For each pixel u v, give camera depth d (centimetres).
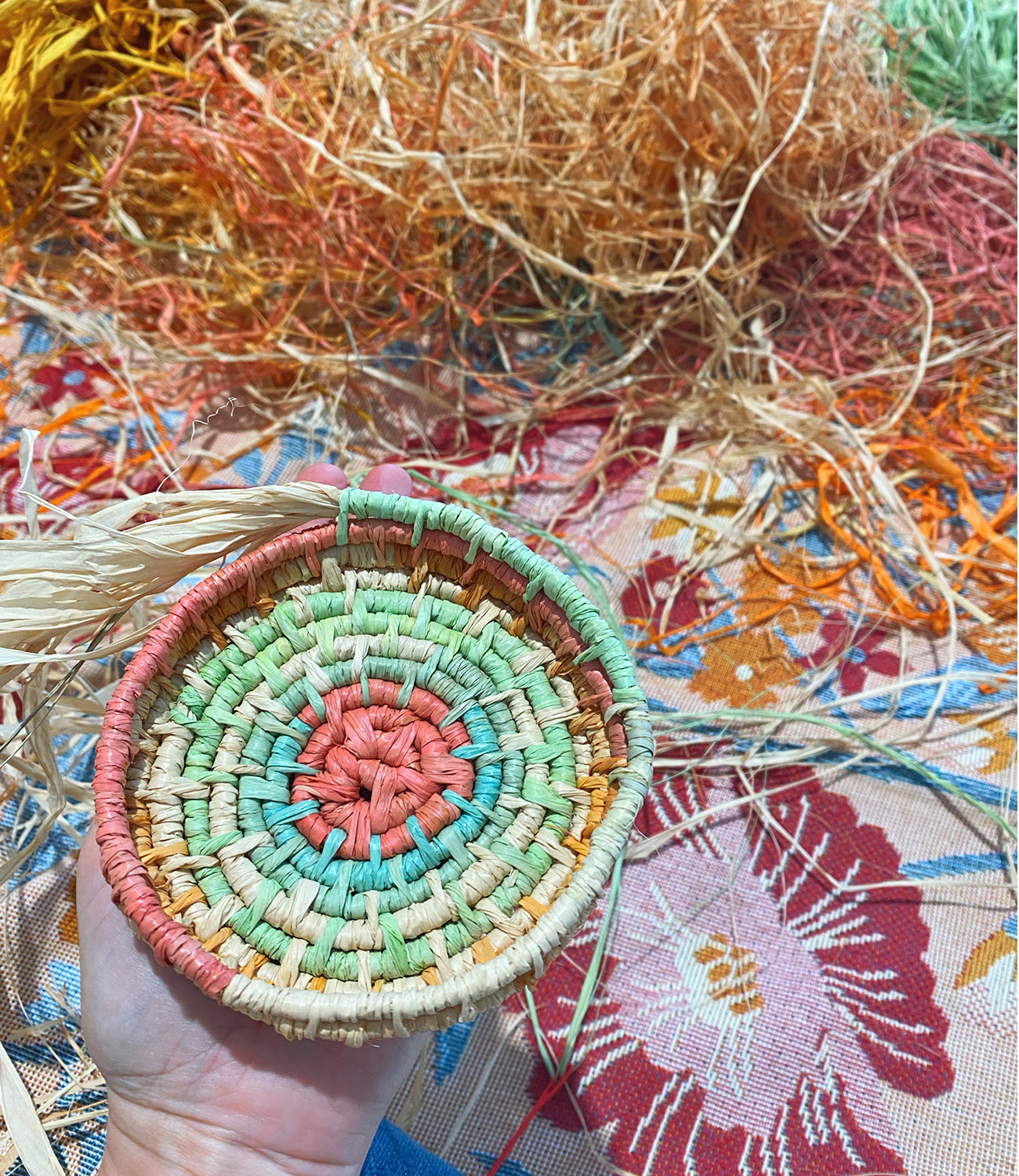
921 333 44
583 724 25
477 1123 31
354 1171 27
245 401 42
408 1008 21
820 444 41
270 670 25
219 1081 26
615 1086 32
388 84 42
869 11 46
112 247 43
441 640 26
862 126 43
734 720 37
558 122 41
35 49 41
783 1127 31
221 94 42
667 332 45
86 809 34
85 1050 31
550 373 44
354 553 26
